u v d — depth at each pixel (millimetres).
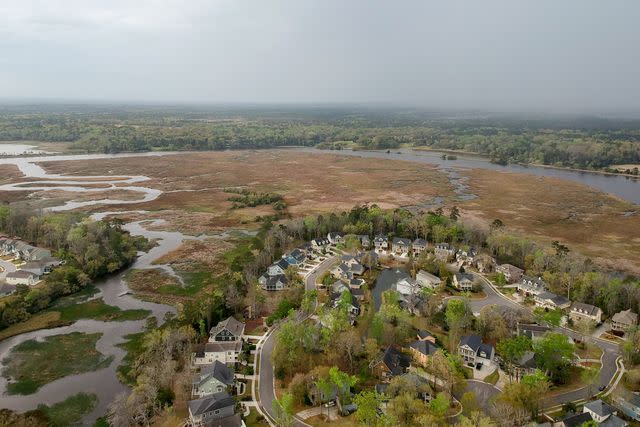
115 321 117312
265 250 157125
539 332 102125
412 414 71812
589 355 97438
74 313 121250
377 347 94562
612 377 89188
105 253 152125
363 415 72312
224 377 85062
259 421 77062
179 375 84938
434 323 111312
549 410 79000
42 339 108062
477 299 127125
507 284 137250
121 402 79625
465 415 76812
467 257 153750
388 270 150375
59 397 86375
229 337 100875
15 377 92875
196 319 107000
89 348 104062
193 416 74375
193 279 145125
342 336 94062
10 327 113062
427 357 92250
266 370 92312
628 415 76812
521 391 76188
